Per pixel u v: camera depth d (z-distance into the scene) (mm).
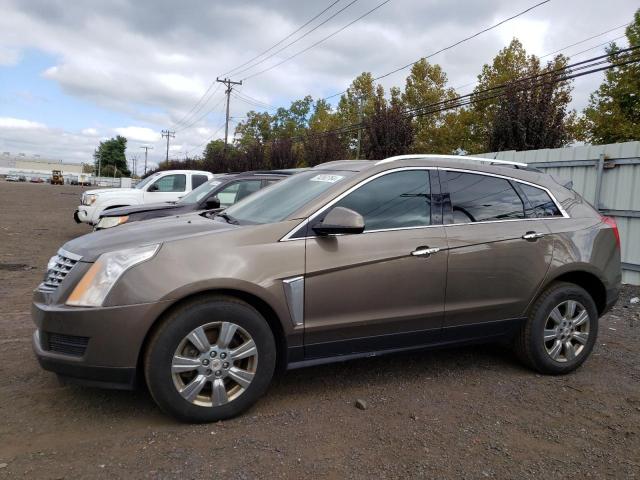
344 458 3025
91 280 3211
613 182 8695
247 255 3428
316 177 4293
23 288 7410
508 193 4465
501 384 4246
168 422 3391
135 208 9016
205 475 2805
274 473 2848
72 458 2932
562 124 16828
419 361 4742
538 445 3264
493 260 4164
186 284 3221
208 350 3314
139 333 3156
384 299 3795
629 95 26172
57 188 65000
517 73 33344
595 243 4633
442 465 2988
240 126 74562
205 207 8914
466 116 35969
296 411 3623
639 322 6418
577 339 4547
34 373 4141
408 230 3922
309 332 3592
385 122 22312
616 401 3975
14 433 3193
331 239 3670
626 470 3000
